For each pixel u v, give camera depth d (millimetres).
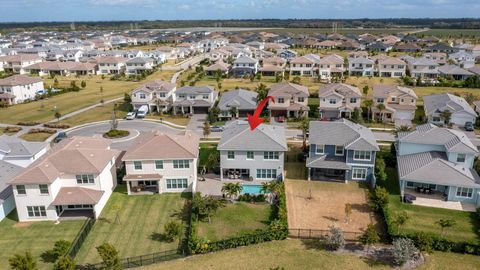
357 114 85375
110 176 53719
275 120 87562
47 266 39156
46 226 46375
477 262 38875
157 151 53844
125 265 39188
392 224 43531
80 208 50094
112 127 83125
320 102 89562
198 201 47250
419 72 135125
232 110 88125
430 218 46906
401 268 37969
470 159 53250
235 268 38375
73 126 85438
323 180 57906
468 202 50469
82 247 42062
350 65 142375
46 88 123312
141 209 50156
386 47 199750
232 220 47281
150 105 95688
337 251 40844
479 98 102750
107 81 139375
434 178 50594
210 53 180375
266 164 57344
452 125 81500
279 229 43188
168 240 43344
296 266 38500
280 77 128875
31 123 87188
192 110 93438
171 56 193375
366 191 54438
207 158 65438
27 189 46281
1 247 42312
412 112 86062
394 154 64375
